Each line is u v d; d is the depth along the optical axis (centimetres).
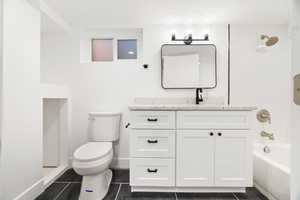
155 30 242
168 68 240
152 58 243
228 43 240
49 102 247
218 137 174
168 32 242
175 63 240
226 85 239
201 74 239
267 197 176
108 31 260
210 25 241
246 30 240
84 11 208
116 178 219
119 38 259
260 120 238
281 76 239
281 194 158
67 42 249
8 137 143
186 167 175
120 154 249
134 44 262
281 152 227
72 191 188
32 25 172
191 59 239
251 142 173
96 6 197
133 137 176
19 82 155
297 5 108
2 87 138
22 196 157
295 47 109
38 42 181
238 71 240
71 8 201
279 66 239
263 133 234
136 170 176
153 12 211
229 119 174
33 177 172
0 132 137
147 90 244
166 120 176
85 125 250
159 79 243
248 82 240
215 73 238
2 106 138
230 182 173
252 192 185
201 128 174
